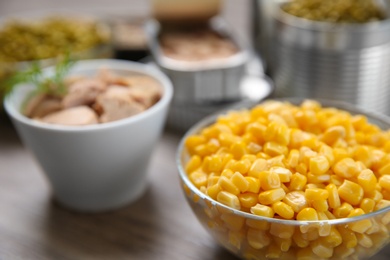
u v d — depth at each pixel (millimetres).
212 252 346
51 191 388
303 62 420
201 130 362
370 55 411
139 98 369
